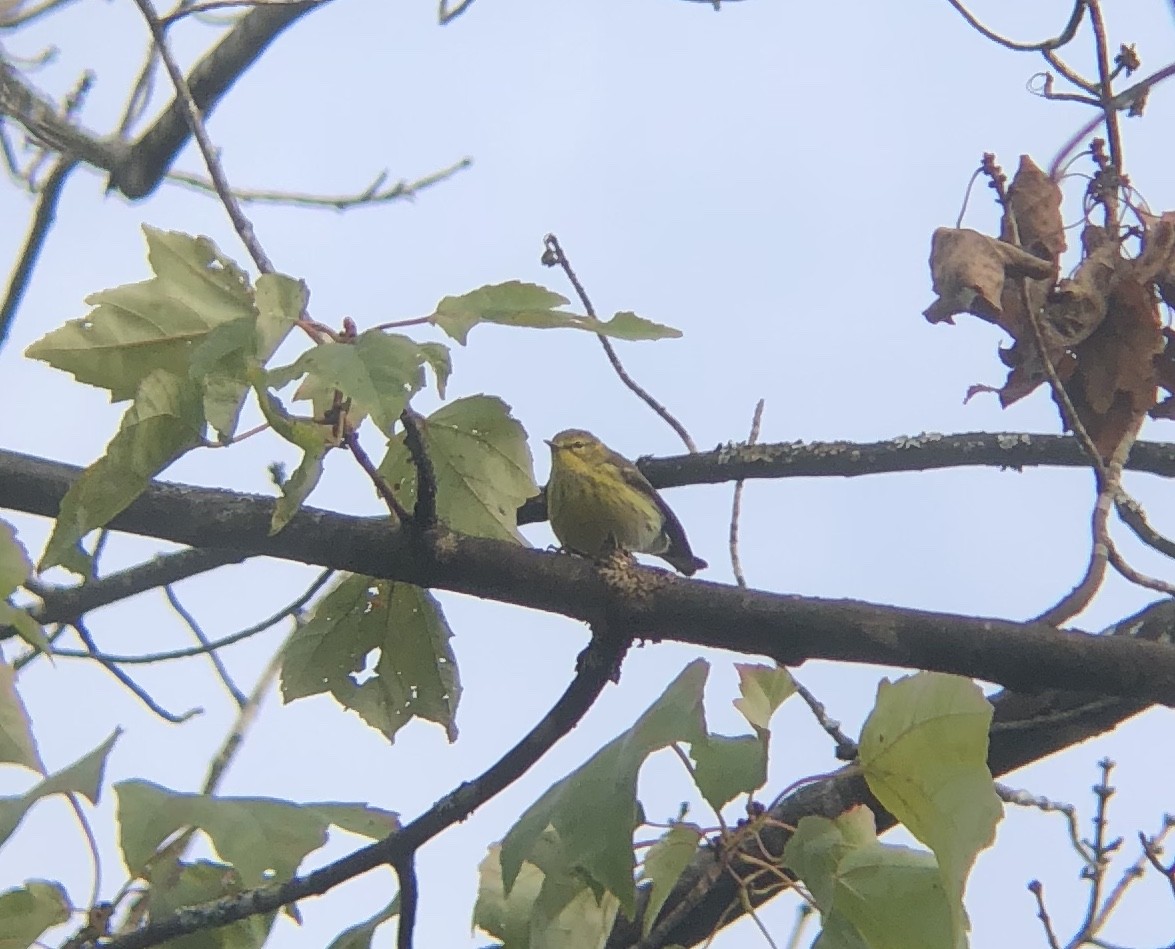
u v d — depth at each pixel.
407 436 6.84
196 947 6.94
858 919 5.94
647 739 5.68
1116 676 6.90
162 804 5.80
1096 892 9.11
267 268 7.04
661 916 8.09
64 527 5.88
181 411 5.79
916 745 5.70
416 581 7.35
